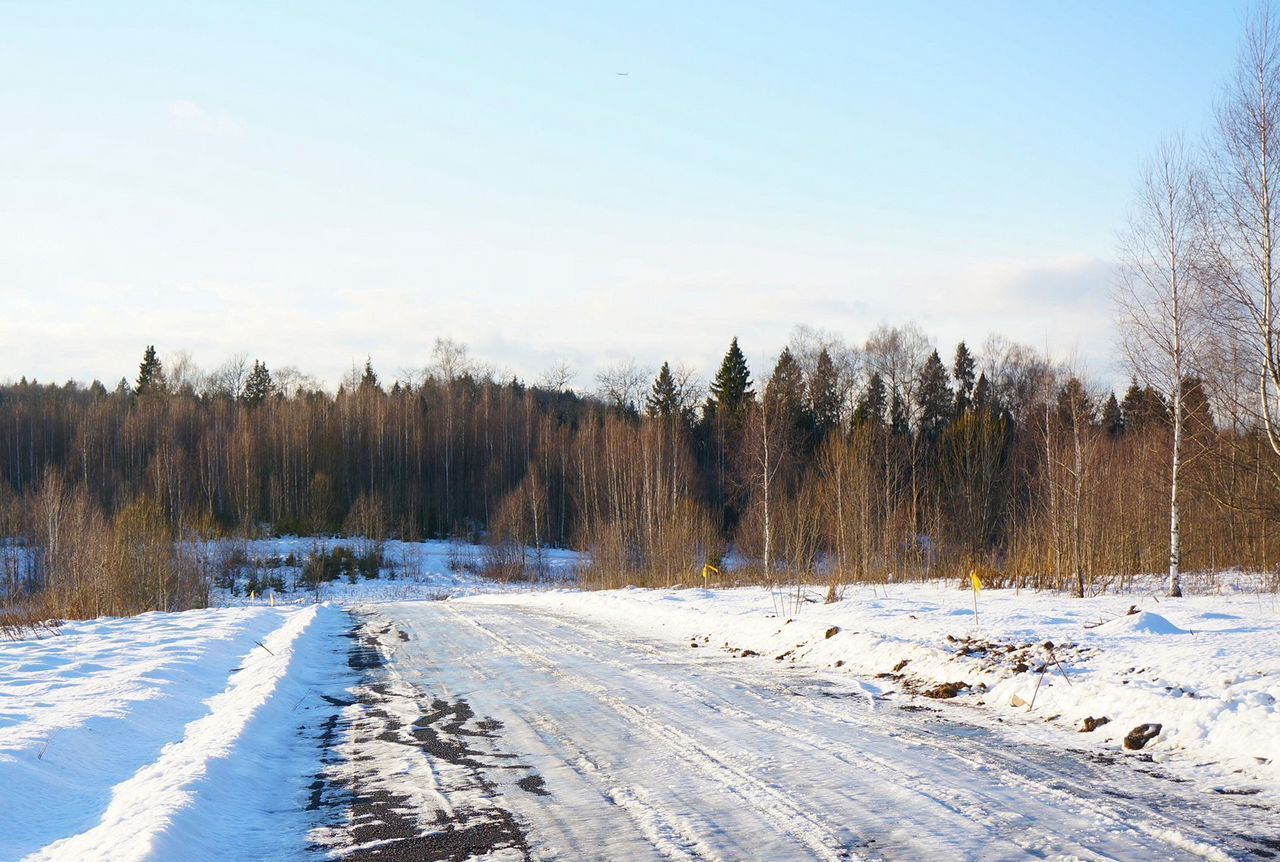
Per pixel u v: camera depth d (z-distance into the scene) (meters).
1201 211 22.03
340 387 97.00
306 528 69.38
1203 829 6.27
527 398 90.44
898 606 19.52
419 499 76.62
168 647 16.38
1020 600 21.42
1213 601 20.86
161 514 44.19
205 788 7.43
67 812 6.99
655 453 56.97
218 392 104.31
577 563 56.16
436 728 10.27
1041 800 7.00
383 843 6.42
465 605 32.44
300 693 12.89
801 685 12.63
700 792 7.41
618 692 12.24
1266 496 26.64
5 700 10.85
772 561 43.22
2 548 48.88
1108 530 31.38
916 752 8.64
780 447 52.28
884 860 5.77
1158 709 9.20
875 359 66.81
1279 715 8.31
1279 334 20.45
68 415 86.19
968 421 54.16
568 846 6.20
